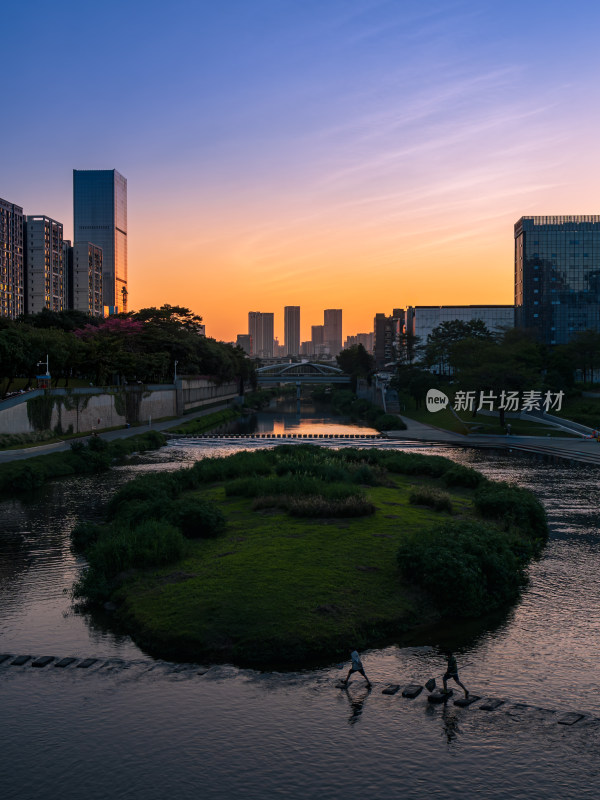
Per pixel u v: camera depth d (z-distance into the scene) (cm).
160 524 4391
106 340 14338
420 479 7225
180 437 12681
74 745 2302
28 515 5938
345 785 2069
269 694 2638
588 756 2211
